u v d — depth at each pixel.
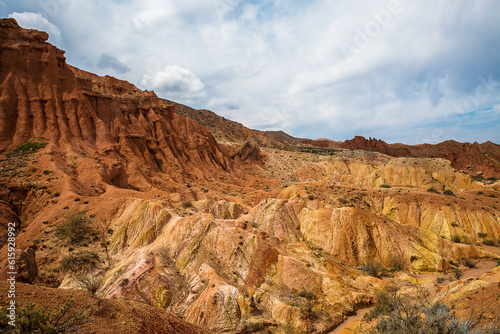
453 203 78.00
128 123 97.06
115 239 41.09
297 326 26.45
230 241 36.12
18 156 57.16
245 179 124.88
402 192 88.81
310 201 69.69
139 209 44.59
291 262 34.69
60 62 74.44
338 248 47.56
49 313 11.48
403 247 46.91
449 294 25.33
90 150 69.19
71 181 52.06
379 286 36.12
